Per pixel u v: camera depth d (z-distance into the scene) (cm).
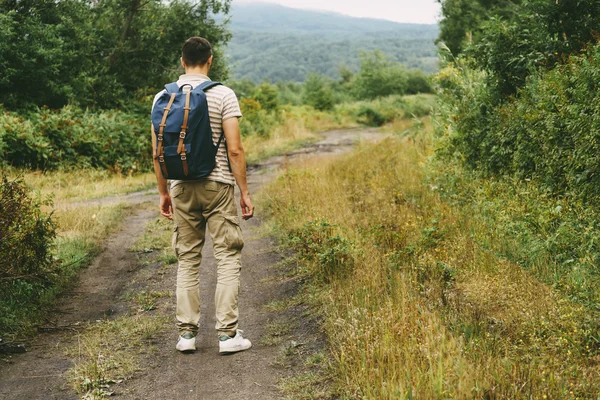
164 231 833
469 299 442
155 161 374
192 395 340
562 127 643
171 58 2194
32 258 533
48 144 1513
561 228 541
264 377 356
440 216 673
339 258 527
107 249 746
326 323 413
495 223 637
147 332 440
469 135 887
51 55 1752
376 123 3678
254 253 679
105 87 1994
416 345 336
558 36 848
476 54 916
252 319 467
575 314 382
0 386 364
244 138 2283
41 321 482
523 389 292
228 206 386
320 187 906
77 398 345
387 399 293
